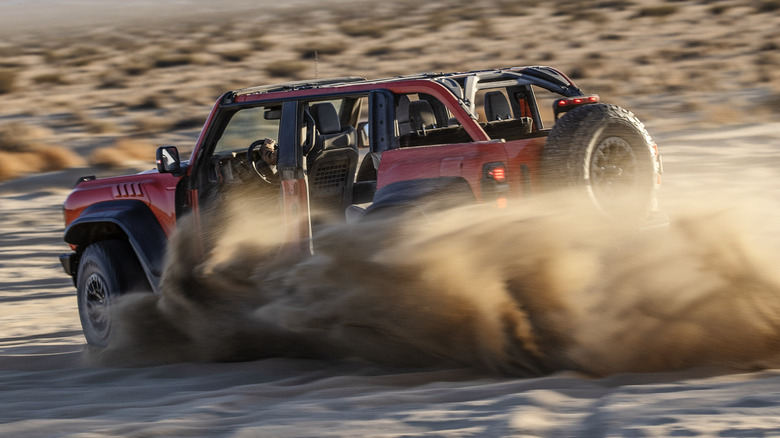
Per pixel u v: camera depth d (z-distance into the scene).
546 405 8.13
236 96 14.64
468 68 92.81
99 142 55.47
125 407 9.70
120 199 15.92
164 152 14.95
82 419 8.80
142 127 61.16
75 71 108.19
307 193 13.80
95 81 97.00
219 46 126.31
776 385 8.55
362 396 9.29
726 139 40.72
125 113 71.56
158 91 84.19
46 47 156.00
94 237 16.53
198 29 169.25
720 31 102.75
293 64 98.19
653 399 8.12
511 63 92.75
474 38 115.69
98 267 15.69
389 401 9.00
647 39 102.56
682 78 71.69
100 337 15.75
